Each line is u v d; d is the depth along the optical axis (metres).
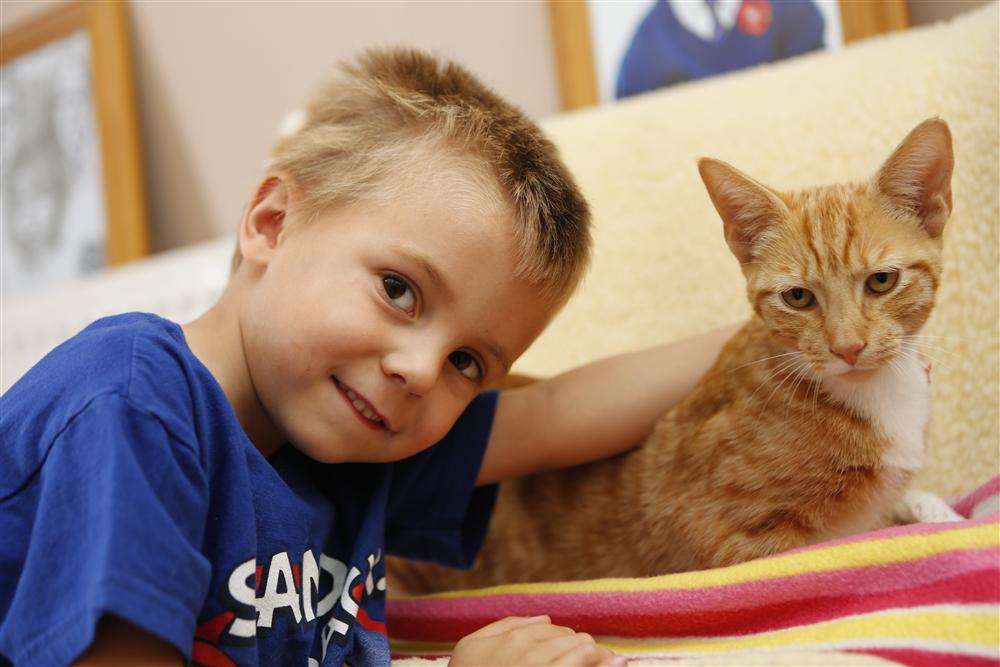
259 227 0.99
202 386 0.84
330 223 0.93
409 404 0.92
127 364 0.78
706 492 1.09
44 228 2.45
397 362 0.88
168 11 2.40
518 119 1.08
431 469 1.15
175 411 0.78
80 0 2.45
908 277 1.04
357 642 0.97
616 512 1.21
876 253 1.03
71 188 2.43
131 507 0.68
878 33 1.62
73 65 2.45
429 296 0.91
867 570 0.82
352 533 1.04
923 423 1.09
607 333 1.49
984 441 1.17
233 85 2.33
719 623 0.88
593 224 1.34
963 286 1.21
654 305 1.47
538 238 0.96
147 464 0.72
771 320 1.10
